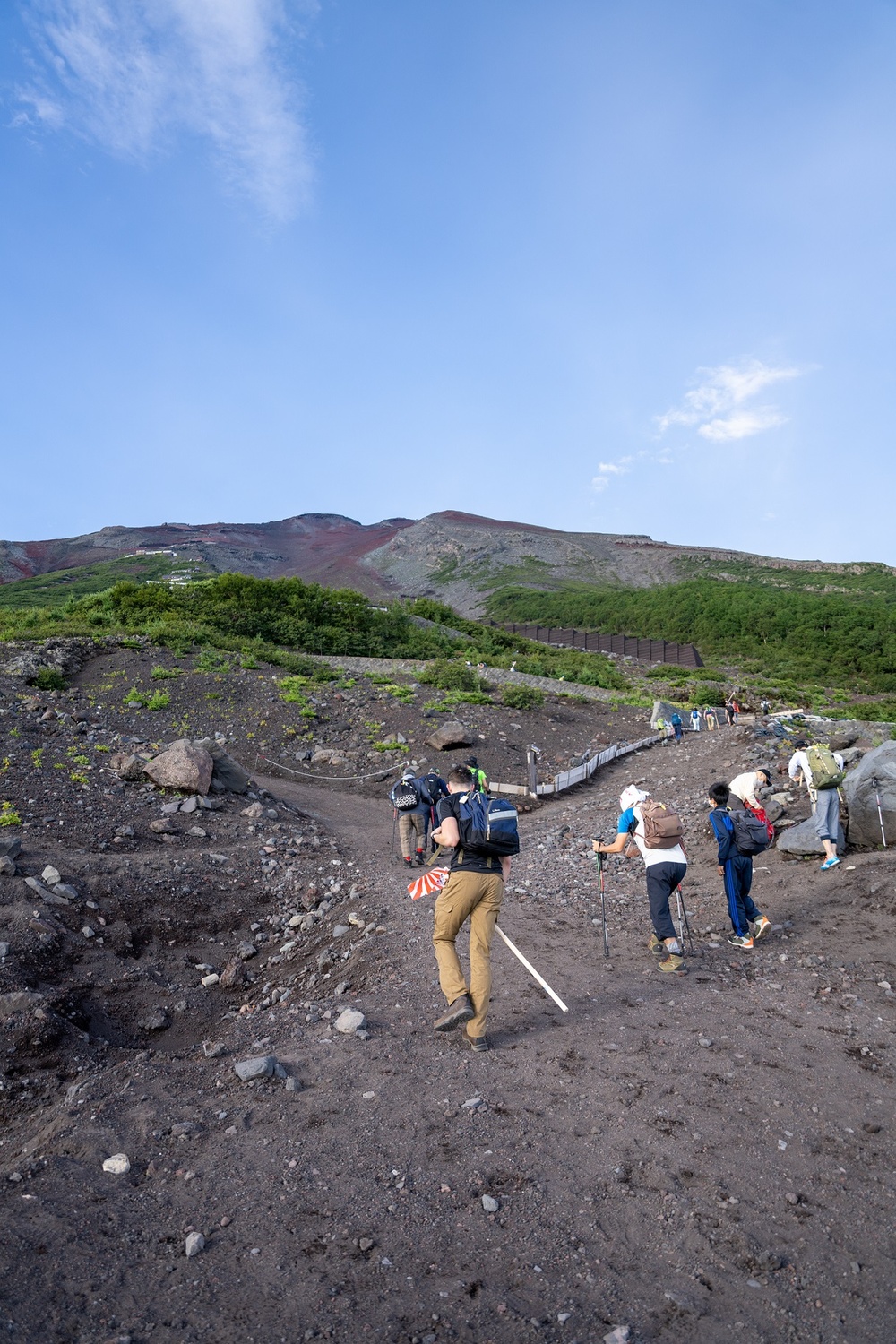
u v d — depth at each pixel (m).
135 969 7.48
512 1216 3.09
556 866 11.39
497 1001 5.62
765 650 90.06
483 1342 2.43
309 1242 2.93
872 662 80.31
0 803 10.98
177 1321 2.50
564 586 165.25
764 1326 2.54
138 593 40.84
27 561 196.62
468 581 178.25
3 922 7.33
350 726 23.58
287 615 43.69
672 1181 3.32
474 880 4.86
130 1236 2.97
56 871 8.52
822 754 9.30
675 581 176.75
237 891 9.71
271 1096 4.22
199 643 31.66
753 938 7.00
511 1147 3.60
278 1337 2.44
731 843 7.06
